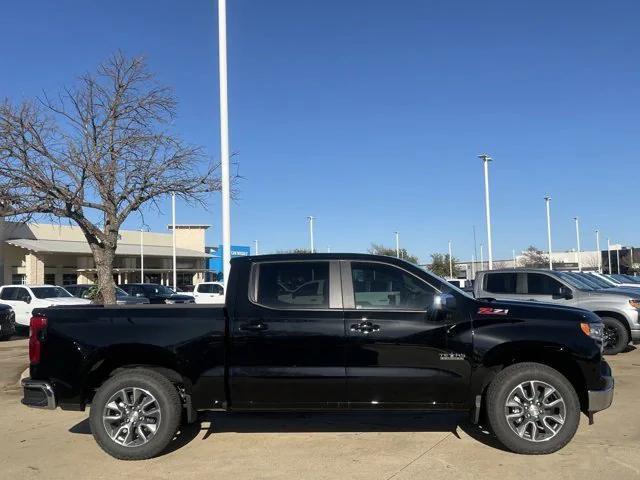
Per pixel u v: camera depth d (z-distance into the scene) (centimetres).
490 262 3819
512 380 579
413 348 582
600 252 8456
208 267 6006
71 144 1202
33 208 1116
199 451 616
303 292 605
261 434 675
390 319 587
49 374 600
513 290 1338
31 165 1091
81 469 569
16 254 4172
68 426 747
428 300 597
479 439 639
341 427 699
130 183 1199
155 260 5441
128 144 1168
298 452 607
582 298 1276
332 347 585
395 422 717
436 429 682
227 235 1152
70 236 4597
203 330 595
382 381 580
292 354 588
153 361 610
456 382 580
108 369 616
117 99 1191
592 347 581
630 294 1267
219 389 591
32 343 611
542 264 8719
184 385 599
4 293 2220
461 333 582
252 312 598
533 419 579
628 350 1341
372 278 605
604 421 710
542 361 608
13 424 761
